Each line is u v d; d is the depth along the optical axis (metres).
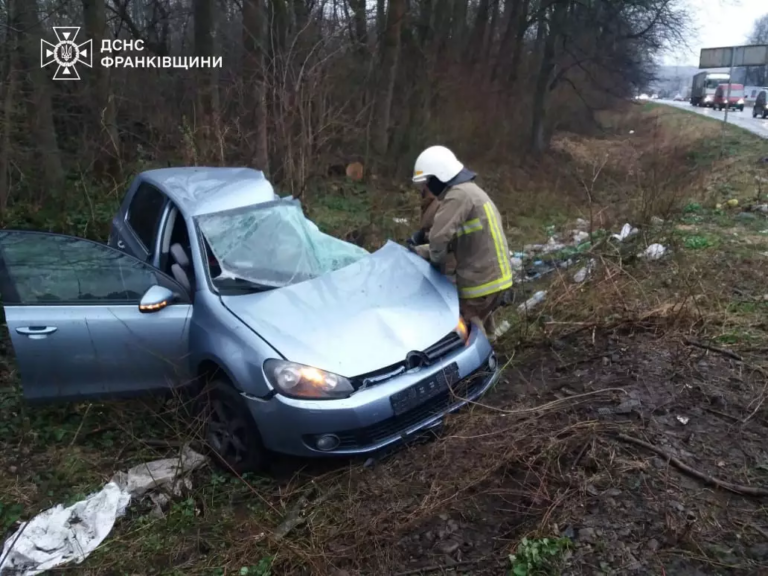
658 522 2.84
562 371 4.55
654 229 7.61
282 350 3.54
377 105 14.47
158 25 13.77
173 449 4.01
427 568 2.80
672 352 4.48
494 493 3.21
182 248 4.47
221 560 3.05
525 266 7.69
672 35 20.81
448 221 4.36
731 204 9.96
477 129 19.44
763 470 3.18
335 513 3.30
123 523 3.38
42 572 3.05
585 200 12.80
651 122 32.44
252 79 9.20
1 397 4.47
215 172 5.37
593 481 3.15
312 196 10.11
